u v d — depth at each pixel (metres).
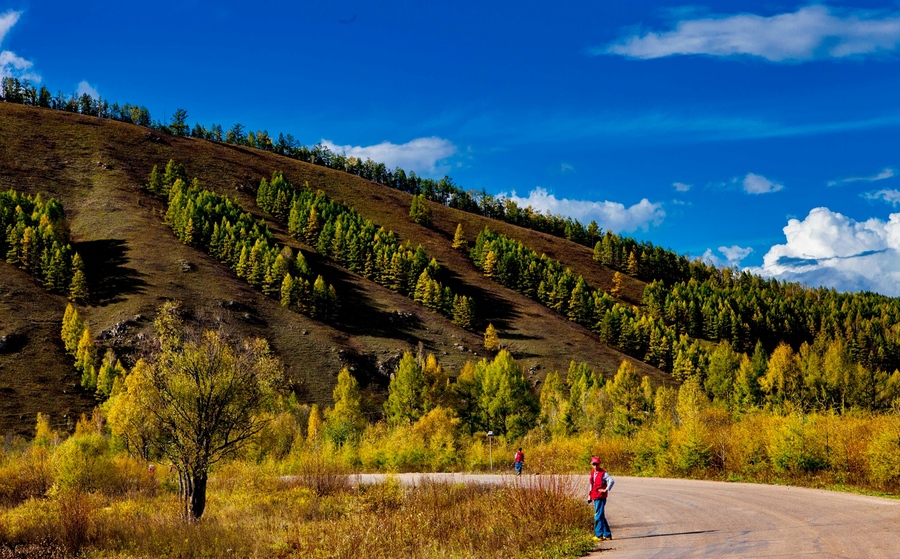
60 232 123.50
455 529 15.41
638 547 12.76
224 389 21.45
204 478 21.62
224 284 122.94
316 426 66.94
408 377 73.44
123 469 33.31
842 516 15.27
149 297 109.75
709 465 32.16
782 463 27.20
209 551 15.70
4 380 83.69
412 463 47.28
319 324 120.00
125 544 16.69
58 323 99.81
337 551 13.24
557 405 80.38
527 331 143.50
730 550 11.49
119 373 85.25
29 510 22.45
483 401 71.38
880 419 25.67
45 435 65.12
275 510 22.47
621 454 39.91
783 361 88.75
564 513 15.93
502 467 45.38
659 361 138.50
